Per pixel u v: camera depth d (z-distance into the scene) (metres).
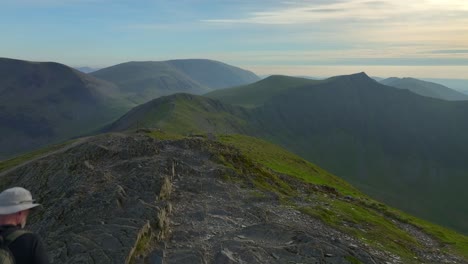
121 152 44.22
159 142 51.91
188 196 33.19
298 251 23.80
